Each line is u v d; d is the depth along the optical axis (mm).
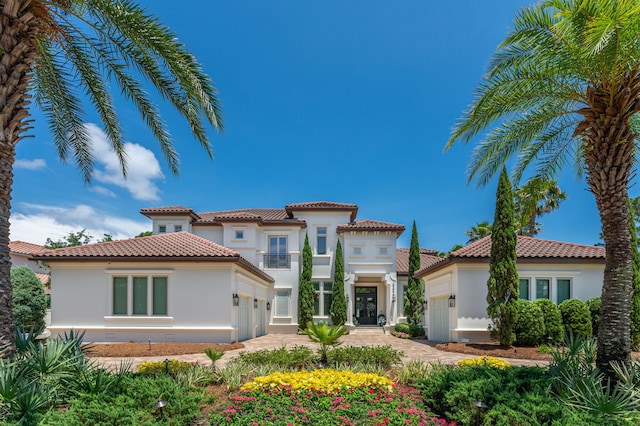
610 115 8086
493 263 16016
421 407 6859
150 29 8844
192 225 28328
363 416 6020
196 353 15031
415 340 21641
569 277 18000
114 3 8586
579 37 7809
